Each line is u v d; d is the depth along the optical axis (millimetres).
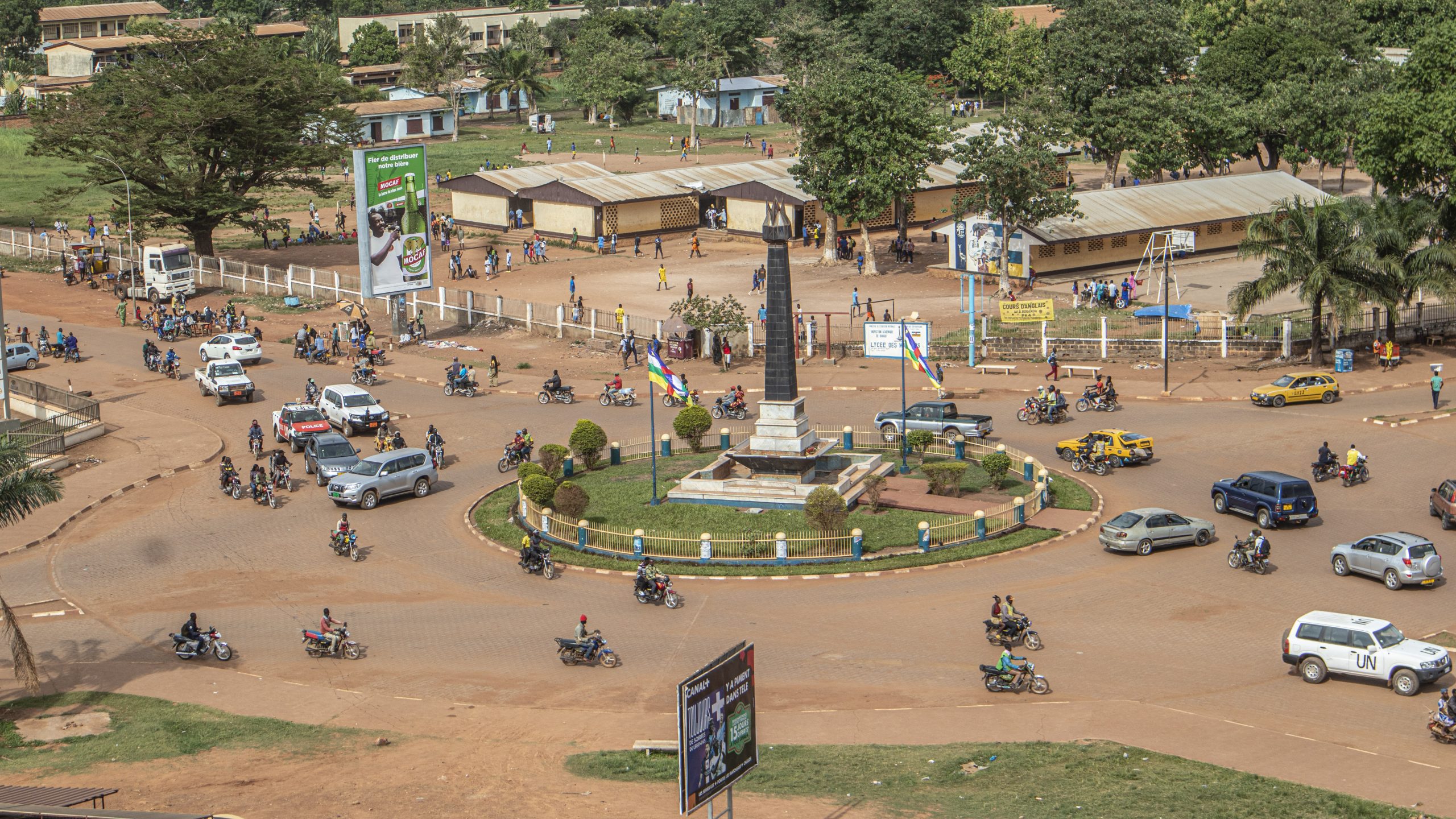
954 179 127625
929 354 81000
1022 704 37250
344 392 71438
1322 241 73062
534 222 126875
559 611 46344
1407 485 55688
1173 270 98625
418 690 39844
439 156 167625
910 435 61656
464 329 93688
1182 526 50188
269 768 33469
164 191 109000
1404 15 164750
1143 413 68875
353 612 46812
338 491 58375
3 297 105125
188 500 60594
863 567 49156
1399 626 41844
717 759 26047
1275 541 50688
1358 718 35625
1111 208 103875
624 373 81250
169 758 34188
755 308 93562
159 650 43656
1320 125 122062
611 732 36125
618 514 55500
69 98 110500
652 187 125812
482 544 53781
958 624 43750
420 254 91750
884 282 102625
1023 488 57781
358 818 29953
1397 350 74312
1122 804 29375
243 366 84938
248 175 119188
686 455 64750
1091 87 122000
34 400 74938
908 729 35688
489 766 33531
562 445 65875
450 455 66750
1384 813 28641
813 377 78688
